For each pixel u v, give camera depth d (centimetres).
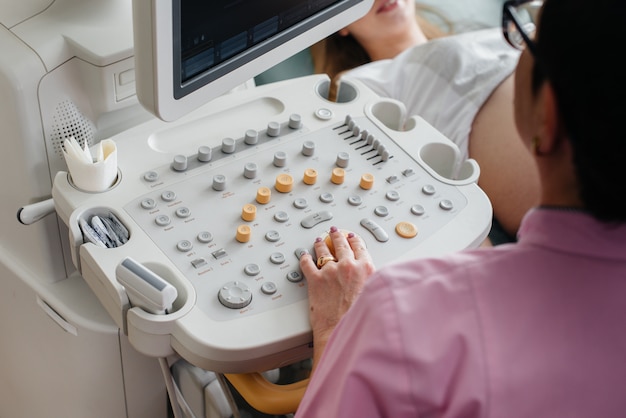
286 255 92
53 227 105
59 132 99
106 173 96
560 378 50
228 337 83
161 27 78
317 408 59
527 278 53
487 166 157
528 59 54
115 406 117
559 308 52
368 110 116
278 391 90
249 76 97
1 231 112
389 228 98
